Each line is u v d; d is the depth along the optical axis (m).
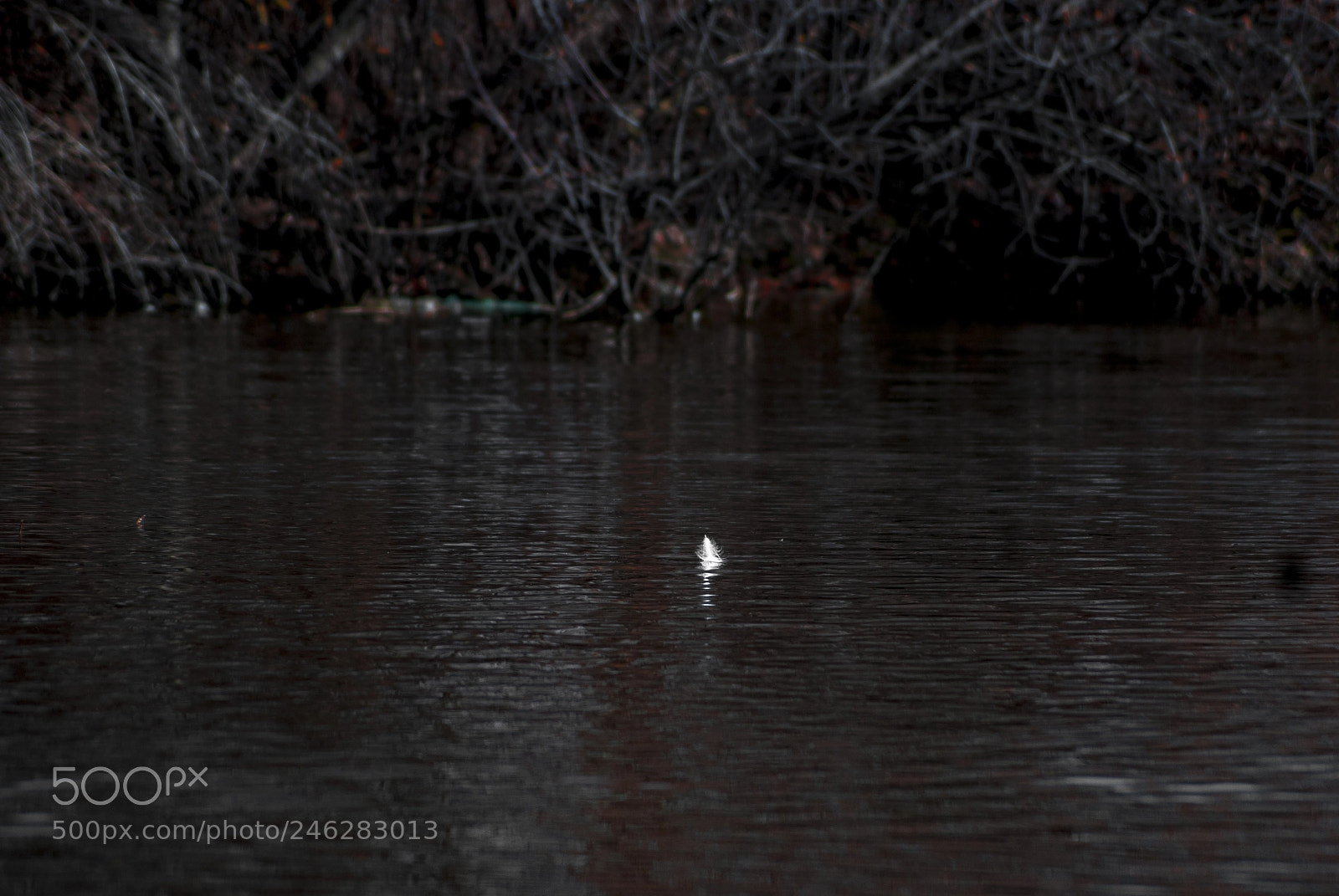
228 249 28.11
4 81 26.72
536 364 20.59
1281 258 32.81
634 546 10.03
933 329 26.27
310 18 30.45
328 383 18.34
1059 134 30.12
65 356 20.88
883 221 34.31
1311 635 8.02
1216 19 30.56
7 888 5.24
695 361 21.02
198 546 9.98
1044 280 34.88
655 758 6.27
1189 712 6.82
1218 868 5.34
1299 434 14.85
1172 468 13.03
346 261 29.92
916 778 6.08
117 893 5.20
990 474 12.67
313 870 5.34
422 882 5.25
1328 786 6.01
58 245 28.97
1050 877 5.29
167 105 27.89
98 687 7.12
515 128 29.06
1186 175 30.11
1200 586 9.05
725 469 12.84
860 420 15.62
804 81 29.03
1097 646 7.81
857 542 10.16
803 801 5.86
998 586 9.01
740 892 5.18
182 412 15.87
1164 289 34.22
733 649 7.74
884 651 7.72
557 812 5.76
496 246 31.06
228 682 7.20
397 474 12.55
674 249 31.56
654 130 29.88
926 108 31.17
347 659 7.56
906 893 5.17
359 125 29.98
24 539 10.20
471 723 6.67
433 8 29.06
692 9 29.06
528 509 11.22
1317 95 31.70
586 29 29.36
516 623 8.21
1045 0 29.02
